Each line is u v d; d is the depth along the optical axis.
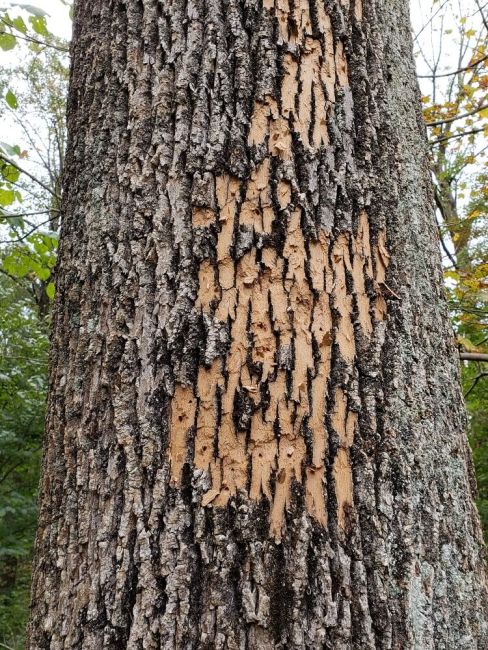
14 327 5.01
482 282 2.77
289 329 0.81
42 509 0.88
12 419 4.74
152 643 0.72
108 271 0.88
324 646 0.71
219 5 0.92
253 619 0.71
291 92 0.89
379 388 0.83
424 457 0.84
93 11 1.05
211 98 0.88
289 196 0.85
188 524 0.75
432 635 0.76
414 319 0.90
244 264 0.83
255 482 0.76
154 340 0.82
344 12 0.97
